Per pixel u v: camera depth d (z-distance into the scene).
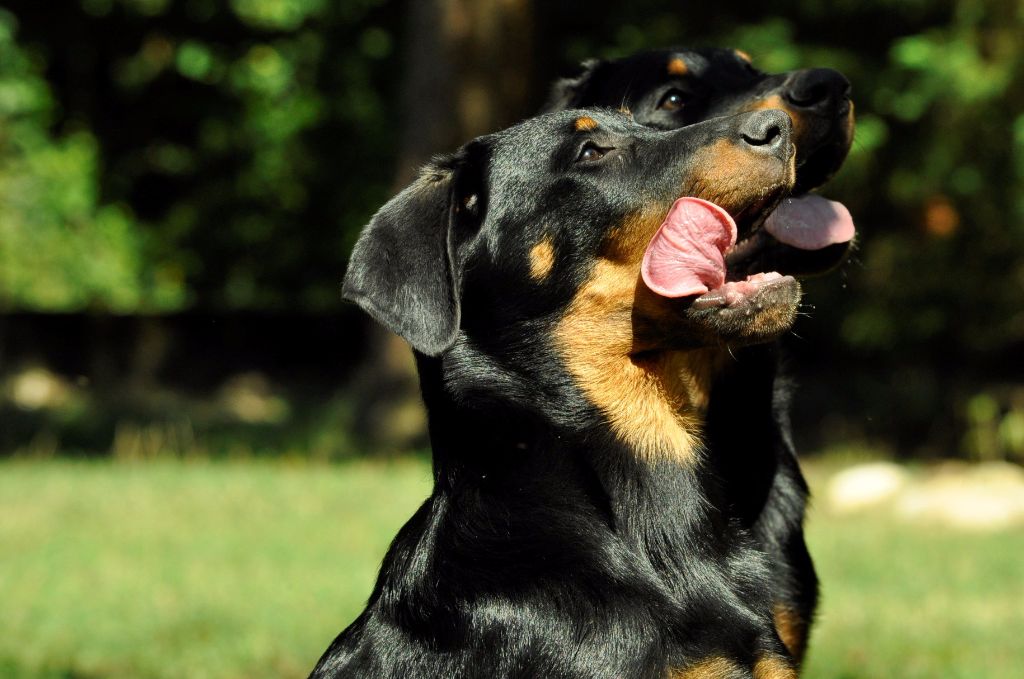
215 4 22.75
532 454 5.62
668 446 5.70
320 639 9.43
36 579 11.29
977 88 17.20
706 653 5.21
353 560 12.09
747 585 5.66
